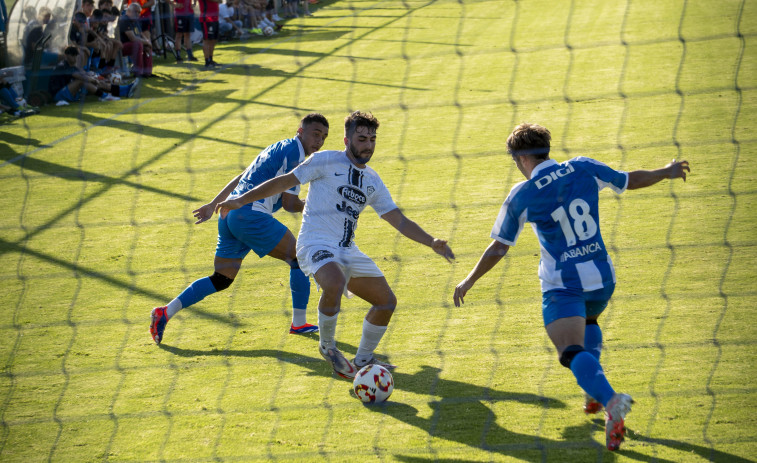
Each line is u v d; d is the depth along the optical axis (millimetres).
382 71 32906
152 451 7781
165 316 10383
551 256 7445
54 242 15227
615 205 15227
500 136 21812
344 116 25297
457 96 27391
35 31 27438
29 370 9828
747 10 40719
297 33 44312
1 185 19422
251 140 22969
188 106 27203
